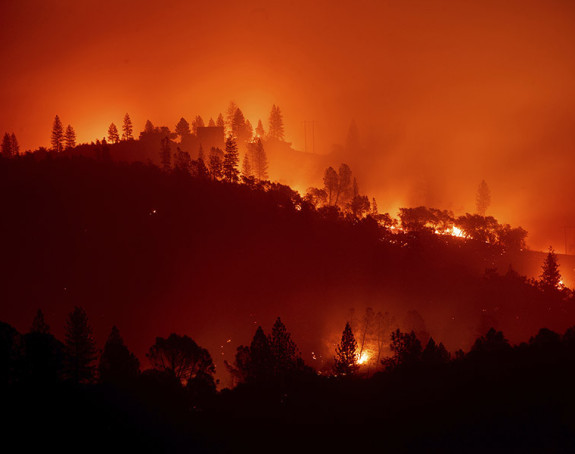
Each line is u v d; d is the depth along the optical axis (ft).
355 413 238.07
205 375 252.21
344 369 288.92
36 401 215.10
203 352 264.93
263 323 414.21
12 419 204.74
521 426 219.61
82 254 487.20
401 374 276.00
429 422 227.40
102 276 466.29
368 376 316.19
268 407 242.17
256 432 223.30
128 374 246.68
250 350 279.28
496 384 253.65
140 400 227.61
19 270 466.29
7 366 222.28
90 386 236.02
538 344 285.84
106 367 254.27
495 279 480.23
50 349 229.04
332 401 249.14
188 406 238.07
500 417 226.58
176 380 242.99
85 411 216.54
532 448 206.28
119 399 226.38
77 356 252.83
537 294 460.55
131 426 213.66
